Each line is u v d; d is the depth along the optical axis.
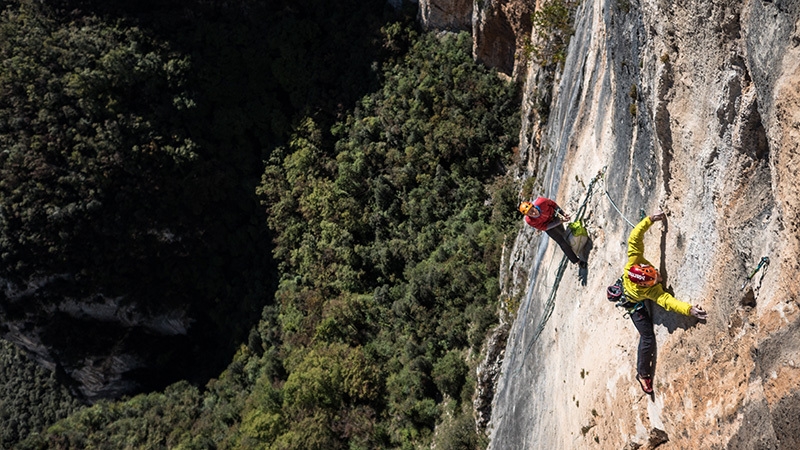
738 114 7.52
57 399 45.84
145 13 38.41
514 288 21.62
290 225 33.91
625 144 11.36
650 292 9.33
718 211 8.16
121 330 42.28
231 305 38.22
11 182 37.09
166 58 37.59
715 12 7.64
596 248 12.65
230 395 34.53
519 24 25.58
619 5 10.83
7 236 37.72
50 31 37.94
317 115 34.81
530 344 17.55
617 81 11.52
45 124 37.06
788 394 6.55
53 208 37.12
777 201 6.89
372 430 26.30
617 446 10.89
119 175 37.41
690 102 8.62
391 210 30.12
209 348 40.84
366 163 31.59
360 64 34.22
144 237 38.22
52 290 39.44
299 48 36.09
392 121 31.41
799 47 6.28
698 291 8.70
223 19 38.06
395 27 32.94
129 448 35.78
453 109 29.14
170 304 40.25
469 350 24.59
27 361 46.56
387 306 28.86
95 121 37.09
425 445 24.50
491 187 27.33
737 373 7.71
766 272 7.22
